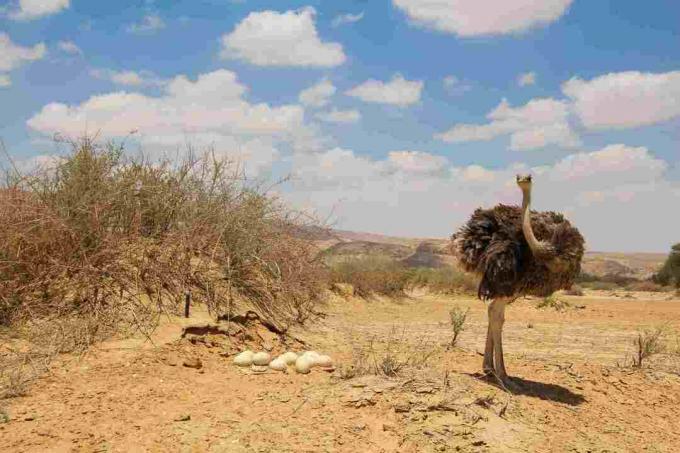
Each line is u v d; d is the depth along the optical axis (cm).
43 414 584
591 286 3853
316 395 670
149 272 896
